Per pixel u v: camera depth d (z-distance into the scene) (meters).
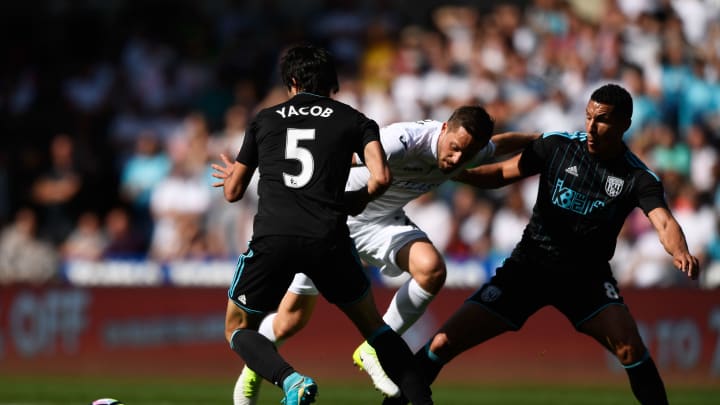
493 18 50.94
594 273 20.22
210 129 51.06
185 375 37.03
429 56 48.50
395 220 22.52
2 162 49.34
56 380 35.41
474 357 36.47
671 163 42.88
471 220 42.09
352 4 53.06
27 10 57.19
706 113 46.19
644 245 39.69
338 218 18.58
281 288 18.98
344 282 18.75
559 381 35.75
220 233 44.09
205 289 37.38
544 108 45.25
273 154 18.84
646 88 45.31
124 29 55.31
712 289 35.25
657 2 48.91
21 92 53.28
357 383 35.38
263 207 18.78
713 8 48.88
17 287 37.62
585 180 19.86
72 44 55.16
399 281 37.28
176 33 54.62
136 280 40.00
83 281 39.53
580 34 48.03
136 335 37.56
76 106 52.38
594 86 45.78
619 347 19.67
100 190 48.94
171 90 52.19
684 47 47.22
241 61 52.47
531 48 48.19
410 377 18.72
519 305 20.55
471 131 19.50
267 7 54.66
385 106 46.53
